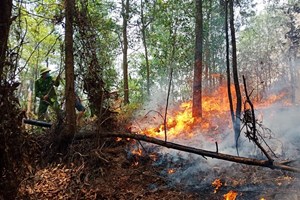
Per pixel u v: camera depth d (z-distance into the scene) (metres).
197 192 4.47
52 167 5.07
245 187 4.43
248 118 4.52
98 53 6.73
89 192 4.45
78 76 5.96
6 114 3.67
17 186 3.72
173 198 4.33
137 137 5.35
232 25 5.71
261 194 4.18
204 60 17.95
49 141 5.46
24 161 3.91
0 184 3.60
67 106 5.56
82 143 5.61
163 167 5.27
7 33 3.66
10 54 3.75
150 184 4.77
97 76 6.04
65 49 5.59
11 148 3.70
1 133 3.62
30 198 4.10
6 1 3.65
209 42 17.27
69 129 5.48
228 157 4.61
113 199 4.36
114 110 6.66
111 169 5.14
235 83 5.62
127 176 4.93
